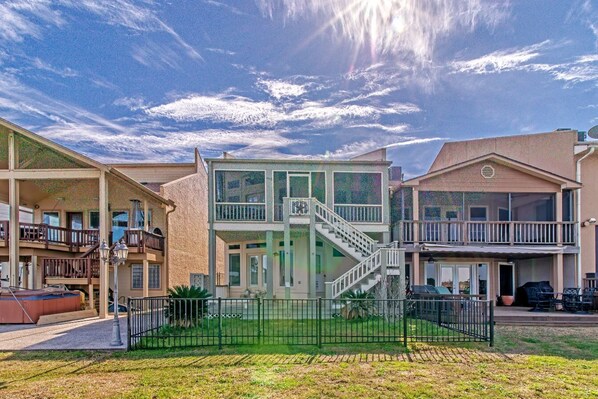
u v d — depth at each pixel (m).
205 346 8.88
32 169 15.26
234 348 8.70
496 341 9.48
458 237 16.73
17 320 12.83
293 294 17.81
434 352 8.38
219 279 23.59
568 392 6.00
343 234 15.55
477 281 18.47
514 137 19.30
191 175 22.94
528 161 18.78
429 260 17.47
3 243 15.41
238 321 11.93
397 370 7.08
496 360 7.77
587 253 16.83
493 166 16.92
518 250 16.12
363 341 9.27
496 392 6.01
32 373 7.09
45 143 15.01
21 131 15.04
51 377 6.85
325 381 6.50
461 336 9.75
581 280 16.52
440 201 18.22
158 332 9.30
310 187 16.95
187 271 21.98
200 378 6.67
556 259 16.50
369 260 13.82
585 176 17.53
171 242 19.83
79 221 19.94
